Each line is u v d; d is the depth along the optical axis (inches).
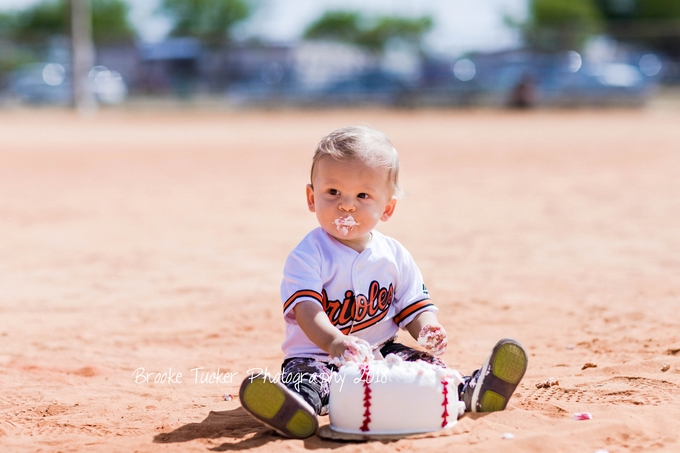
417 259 275.0
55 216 387.5
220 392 146.6
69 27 1358.3
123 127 1099.3
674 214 368.2
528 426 117.8
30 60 1686.8
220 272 259.9
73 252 296.5
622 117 1181.7
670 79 1633.9
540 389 139.3
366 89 1430.9
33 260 282.4
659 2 2455.7
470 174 564.1
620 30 1985.7
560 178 533.3
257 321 201.8
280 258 281.0
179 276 254.8
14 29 2480.3
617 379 143.2
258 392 113.4
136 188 502.6
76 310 214.2
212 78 1605.6
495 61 1496.1
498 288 231.1
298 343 130.8
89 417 131.8
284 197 449.4
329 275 128.3
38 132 1007.0
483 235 322.0
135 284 244.5
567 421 119.1
